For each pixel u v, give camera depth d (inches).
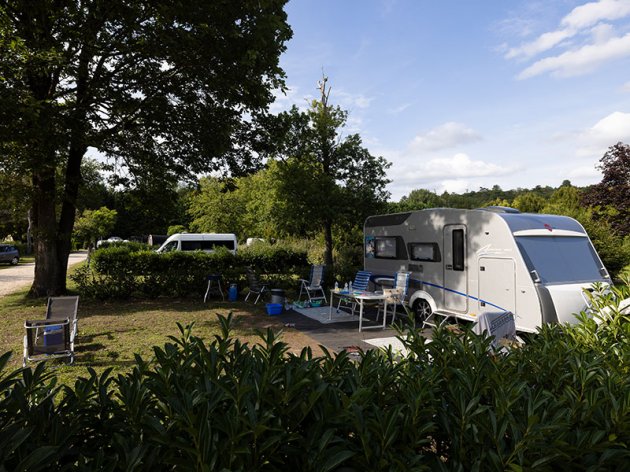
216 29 358.0
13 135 314.0
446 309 331.9
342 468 61.7
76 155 461.7
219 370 78.0
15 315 378.0
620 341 110.7
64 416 67.4
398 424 68.1
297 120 573.9
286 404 67.0
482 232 299.1
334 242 759.7
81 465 56.6
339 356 87.0
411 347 99.0
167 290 491.5
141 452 56.6
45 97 397.7
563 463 64.1
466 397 76.0
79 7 343.9
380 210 597.3
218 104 451.8
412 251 369.4
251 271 492.7
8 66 297.4
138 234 2135.8
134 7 331.9
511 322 185.2
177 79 424.2
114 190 536.4
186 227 1812.3
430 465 67.1
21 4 317.1
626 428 68.6
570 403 75.2
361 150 596.4
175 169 500.7
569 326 125.6
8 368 227.9
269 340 83.3
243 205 1175.0
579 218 557.0
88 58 356.5
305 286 464.8
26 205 467.5
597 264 287.1
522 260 268.2
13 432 58.2
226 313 401.1
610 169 653.3
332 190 564.7
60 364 235.3
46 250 466.0
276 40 398.3
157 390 71.5
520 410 70.7
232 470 57.8
